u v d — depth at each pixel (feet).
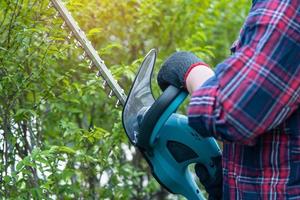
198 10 17.69
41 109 14.06
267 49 7.10
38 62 12.37
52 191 12.35
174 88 8.16
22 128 12.75
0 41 11.94
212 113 7.29
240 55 7.22
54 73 12.94
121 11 15.94
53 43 11.93
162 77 8.32
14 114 12.31
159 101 8.13
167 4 17.31
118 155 14.51
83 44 9.77
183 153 8.82
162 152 8.84
